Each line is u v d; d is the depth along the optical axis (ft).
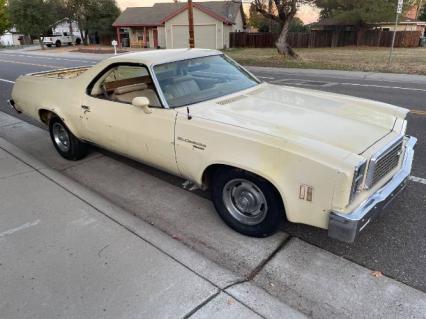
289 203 9.26
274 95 12.84
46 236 10.68
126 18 132.87
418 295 8.49
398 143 10.05
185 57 13.44
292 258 9.89
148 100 11.85
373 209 8.85
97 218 11.62
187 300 8.23
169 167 12.19
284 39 69.72
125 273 9.10
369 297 8.45
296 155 8.82
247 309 8.00
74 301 8.24
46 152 18.35
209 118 10.68
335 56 76.89
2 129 22.34
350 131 9.95
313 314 8.04
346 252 10.09
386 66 55.72
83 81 14.75
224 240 10.75
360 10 107.45
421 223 11.32
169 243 10.32
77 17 151.12
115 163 16.69
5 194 13.29
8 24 144.66
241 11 131.95
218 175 10.77
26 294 8.46
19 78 18.79
